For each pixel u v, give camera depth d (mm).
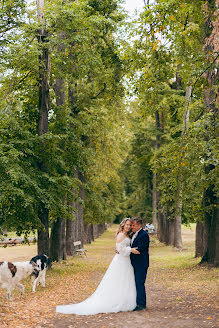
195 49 12555
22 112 16609
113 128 24469
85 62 16625
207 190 16562
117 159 27234
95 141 24766
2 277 9406
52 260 20016
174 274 15617
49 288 11648
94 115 21562
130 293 8047
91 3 19703
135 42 12875
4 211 13852
